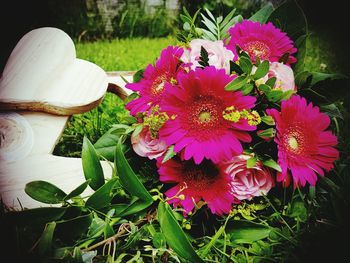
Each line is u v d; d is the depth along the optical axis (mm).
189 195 320
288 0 423
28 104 405
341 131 489
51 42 483
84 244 307
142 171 365
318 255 322
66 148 523
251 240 328
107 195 307
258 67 311
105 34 1024
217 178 323
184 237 276
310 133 320
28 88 417
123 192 350
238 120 300
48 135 398
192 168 323
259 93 331
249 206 339
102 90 434
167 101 309
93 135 528
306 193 357
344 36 941
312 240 329
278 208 362
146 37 1049
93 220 319
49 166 371
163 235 308
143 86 351
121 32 1027
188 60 342
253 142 332
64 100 410
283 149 306
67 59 465
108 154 376
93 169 318
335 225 336
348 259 319
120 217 327
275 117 304
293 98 319
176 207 330
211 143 300
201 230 355
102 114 558
